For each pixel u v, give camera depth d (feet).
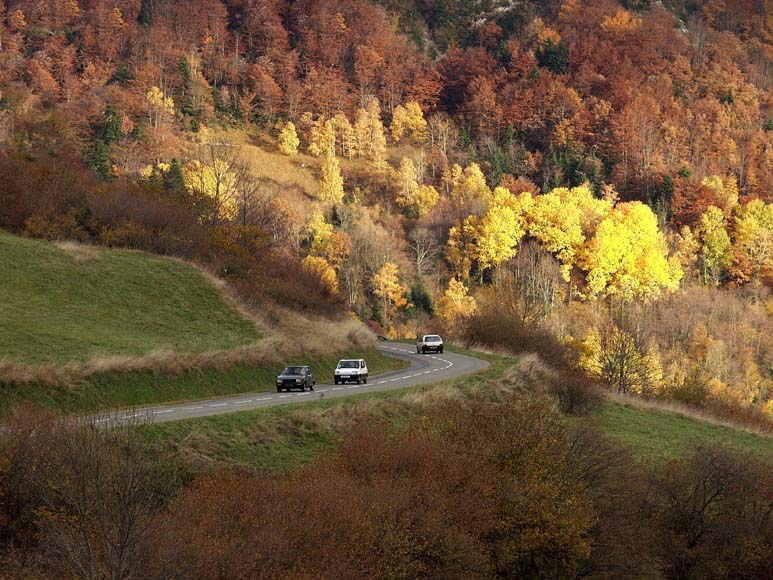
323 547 79.87
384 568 85.15
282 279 256.52
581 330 451.12
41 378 118.32
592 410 192.13
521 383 180.75
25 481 74.13
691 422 213.05
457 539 93.30
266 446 103.40
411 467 101.40
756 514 146.92
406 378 175.22
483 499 103.45
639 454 167.12
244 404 125.08
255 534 76.54
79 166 314.14
